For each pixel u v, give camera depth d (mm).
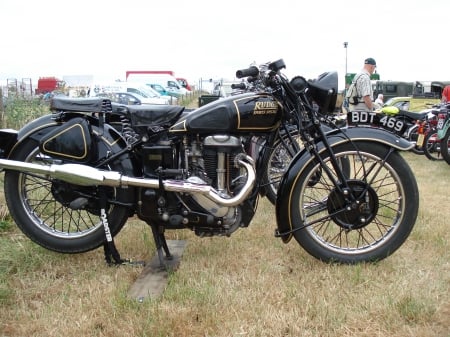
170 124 3361
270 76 3377
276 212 3520
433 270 3537
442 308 2971
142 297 3090
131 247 3975
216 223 3328
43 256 3699
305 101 3467
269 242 4102
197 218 3316
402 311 2893
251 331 2732
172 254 3795
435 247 3979
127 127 3557
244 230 4410
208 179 3352
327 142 3451
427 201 5625
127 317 2873
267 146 3531
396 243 3557
